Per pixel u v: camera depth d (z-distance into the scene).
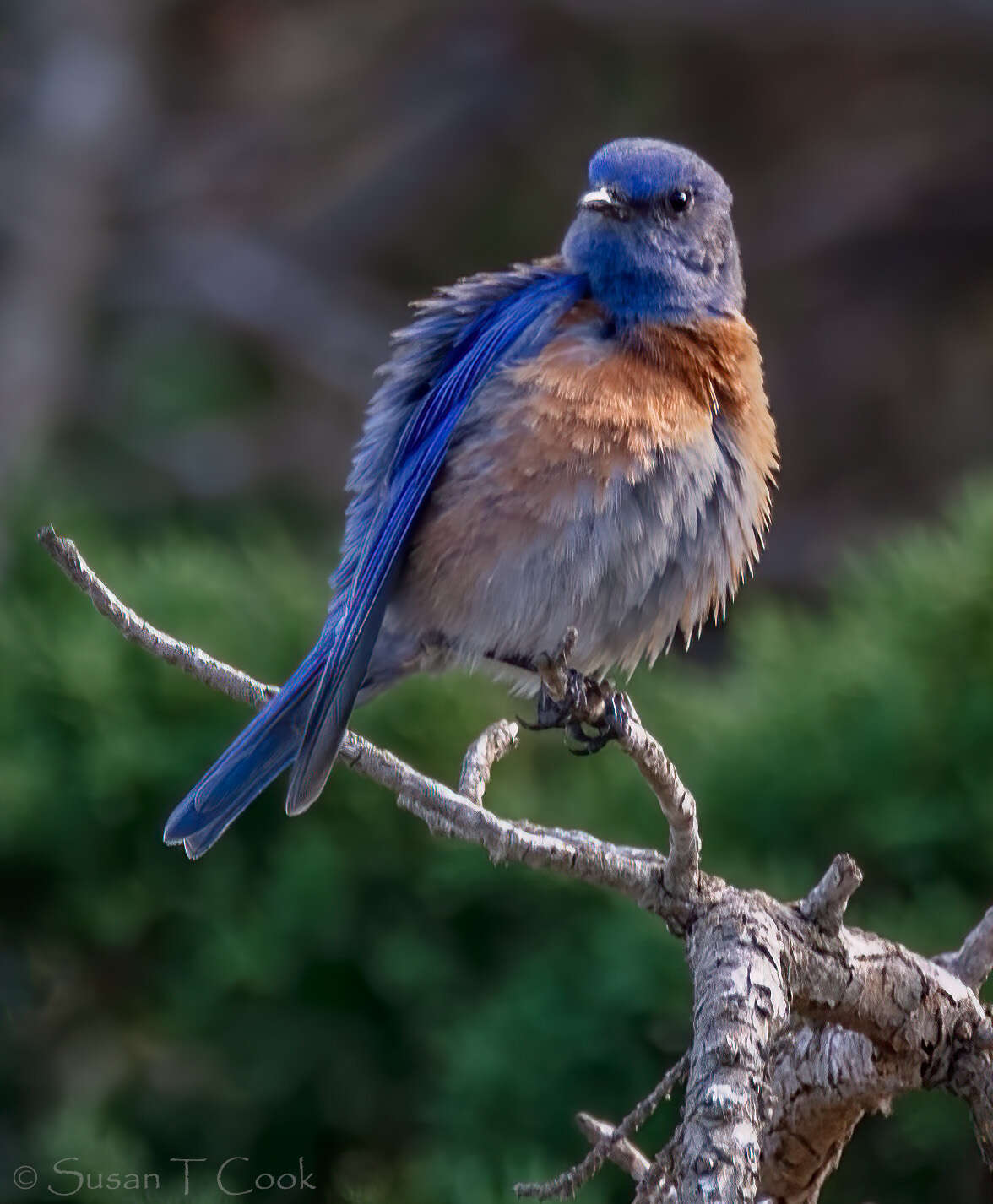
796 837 10.54
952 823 10.19
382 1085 10.98
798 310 21.70
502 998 10.37
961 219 21.70
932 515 20.30
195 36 23.97
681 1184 5.97
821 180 22.11
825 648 11.12
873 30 21.16
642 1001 10.05
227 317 21.78
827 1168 7.40
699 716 11.30
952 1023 6.97
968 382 21.27
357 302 22.69
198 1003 11.21
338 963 10.99
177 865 11.30
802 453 21.00
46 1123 10.99
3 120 22.19
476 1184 9.68
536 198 23.02
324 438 20.92
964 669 10.62
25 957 11.45
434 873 10.73
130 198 22.84
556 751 11.42
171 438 20.56
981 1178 9.42
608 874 6.75
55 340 21.16
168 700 11.44
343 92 24.02
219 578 12.34
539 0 22.05
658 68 22.66
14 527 12.77
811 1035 7.19
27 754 11.36
